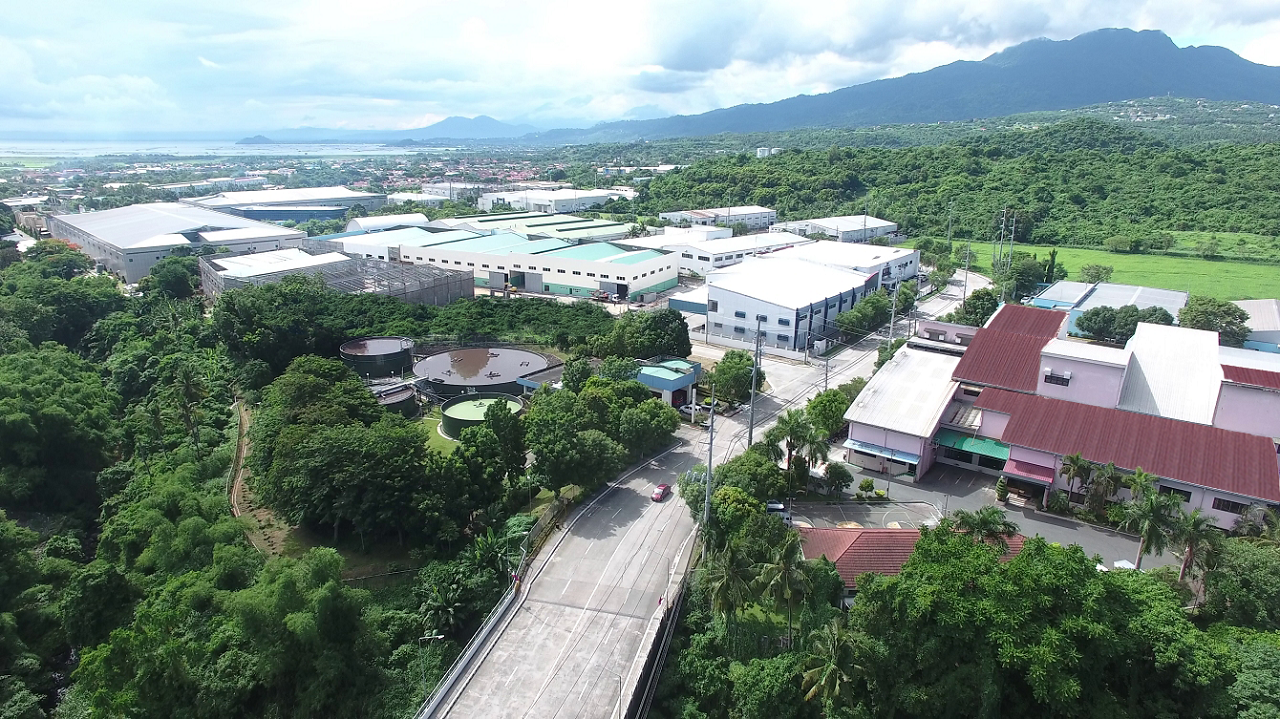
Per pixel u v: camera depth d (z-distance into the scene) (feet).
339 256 650.43
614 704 178.40
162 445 322.14
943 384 335.88
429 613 209.97
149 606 207.51
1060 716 158.10
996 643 158.40
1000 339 347.15
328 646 189.37
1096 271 621.72
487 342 464.24
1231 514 245.04
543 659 192.95
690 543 244.01
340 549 248.52
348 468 242.17
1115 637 156.15
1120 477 253.44
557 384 378.53
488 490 259.19
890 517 265.13
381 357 410.52
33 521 270.67
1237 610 183.32
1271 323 449.06
